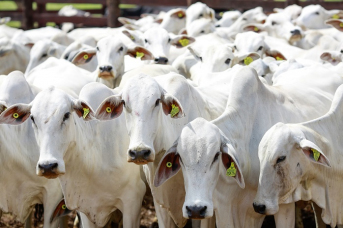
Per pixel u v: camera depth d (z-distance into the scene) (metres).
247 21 22.72
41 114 10.40
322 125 10.84
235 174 9.85
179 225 11.55
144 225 14.79
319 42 18.59
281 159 10.05
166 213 11.43
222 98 12.28
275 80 13.76
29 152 11.95
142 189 12.04
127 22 24.56
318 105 12.26
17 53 19.94
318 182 10.66
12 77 12.14
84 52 16.39
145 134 10.16
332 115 11.07
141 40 17.95
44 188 12.15
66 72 14.36
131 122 10.28
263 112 11.40
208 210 9.60
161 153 10.76
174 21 22.09
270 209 10.11
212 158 9.74
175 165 10.11
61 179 11.25
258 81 11.48
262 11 25.75
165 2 27.08
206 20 20.19
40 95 10.61
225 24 24.31
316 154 9.85
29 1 28.73
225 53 15.12
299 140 10.04
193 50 15.91
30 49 20.33
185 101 11.16
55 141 10.37
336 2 26.06
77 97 13.20
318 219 12.31
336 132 11.02
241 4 26.53
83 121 11.24
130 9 32.12
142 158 10.03
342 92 11.31
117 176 11.62
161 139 10.67
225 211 10.78
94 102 11.62
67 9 33.12
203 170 9.72
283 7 26.31
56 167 10.27
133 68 15.52
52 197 12.21
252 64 15.52
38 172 10.23
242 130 10.98
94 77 16.02
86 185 11.48
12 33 23.77
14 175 11.83
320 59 16.27
